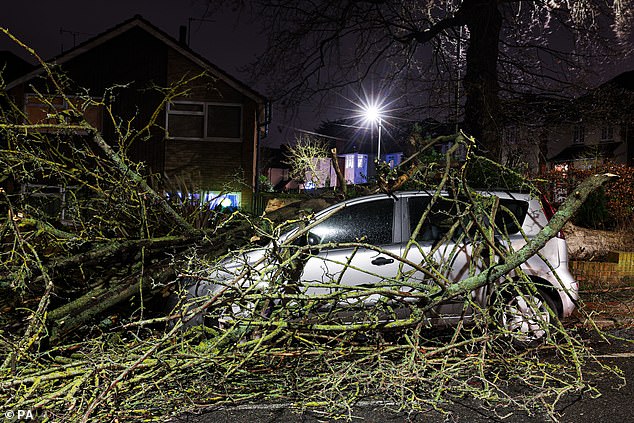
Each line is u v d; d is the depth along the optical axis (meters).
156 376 5.00
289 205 9.03
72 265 6.92
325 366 5.49
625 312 8.10
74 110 7.13
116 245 7.21
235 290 5.29
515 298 6.55
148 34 24.72
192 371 5.09
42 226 6.95
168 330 6.49
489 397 4.86
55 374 4.55
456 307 6.48
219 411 4.93
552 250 6.83
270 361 5.50
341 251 6.55
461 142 6.77
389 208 6.79
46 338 5.71
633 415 4.73
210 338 5.98
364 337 6.21
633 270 10.48
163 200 7.72
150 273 6.61
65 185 7.52
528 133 17.67
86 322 6.29
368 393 5.30
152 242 7.39
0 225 6.50
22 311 6.47
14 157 7.16
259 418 4.76
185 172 24.77
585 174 14.52
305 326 5.34
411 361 4.99
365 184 9.53
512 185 9.66
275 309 5.75
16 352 4.78
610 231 13.43
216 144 25.05
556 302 6.79
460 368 5.27
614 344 6.89
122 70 24.59
